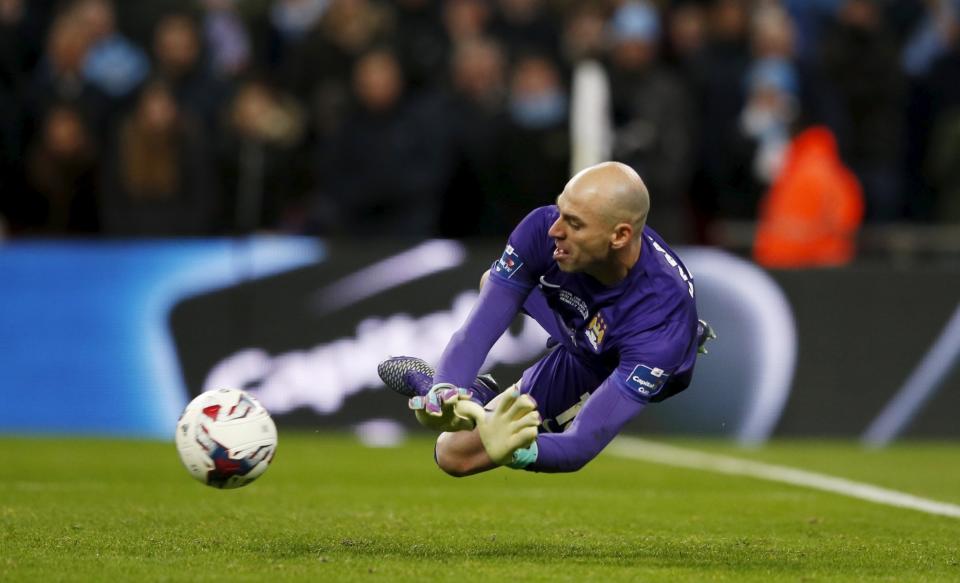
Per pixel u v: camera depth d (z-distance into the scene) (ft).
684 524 79.36
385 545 67.92
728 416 135.13
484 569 59.93
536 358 128.47
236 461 64.64
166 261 135.13
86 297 135.44
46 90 162.20
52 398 135.33
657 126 147.43
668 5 178.81
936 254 152.97
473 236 156.04
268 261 134.82
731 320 135.33
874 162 169.27
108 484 95.86
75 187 154.81
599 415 60.59
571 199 59.72
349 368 134.31
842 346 135.85
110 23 164.25
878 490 98.89
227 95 159.63
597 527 77.20
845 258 150.82
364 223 150.71
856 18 169.37
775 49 165.17
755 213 163.32
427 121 150.51
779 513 85.51
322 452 120.57
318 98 163.12
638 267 61.72
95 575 56.90
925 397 136.05
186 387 134.31
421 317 134.51
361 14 167.12
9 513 78.69
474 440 62.80
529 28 173.68
